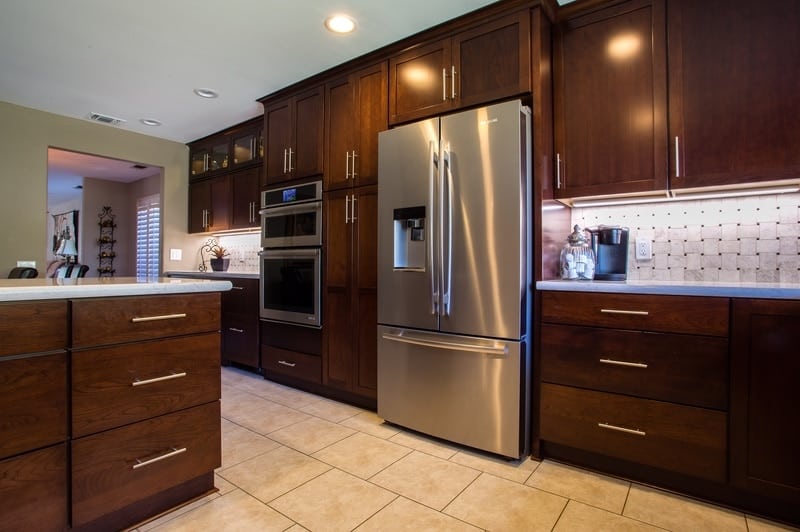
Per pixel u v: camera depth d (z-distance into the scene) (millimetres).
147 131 4324
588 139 2186
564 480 1885
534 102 2121
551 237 2268
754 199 2104
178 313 1622
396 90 2617
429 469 1985
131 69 2947
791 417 1534
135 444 1497
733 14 1863
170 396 1594
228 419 2609
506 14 2193
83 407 1373
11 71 2969
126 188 6809
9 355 1228
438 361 2268
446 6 2219
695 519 1593
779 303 1552
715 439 1662
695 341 1702
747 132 1834
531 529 1534
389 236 2473
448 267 2209
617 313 1869
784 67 1771
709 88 1908
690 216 2252
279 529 1529
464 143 2166
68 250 7094
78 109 3684
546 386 2051
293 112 3240
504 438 2057
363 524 1563
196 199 4676
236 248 4777
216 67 2920
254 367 3648
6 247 3467
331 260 2949
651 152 2031
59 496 1322
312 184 3055
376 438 2336
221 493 1763
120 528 1490
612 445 1879
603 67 2150
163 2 2189
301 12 2277
